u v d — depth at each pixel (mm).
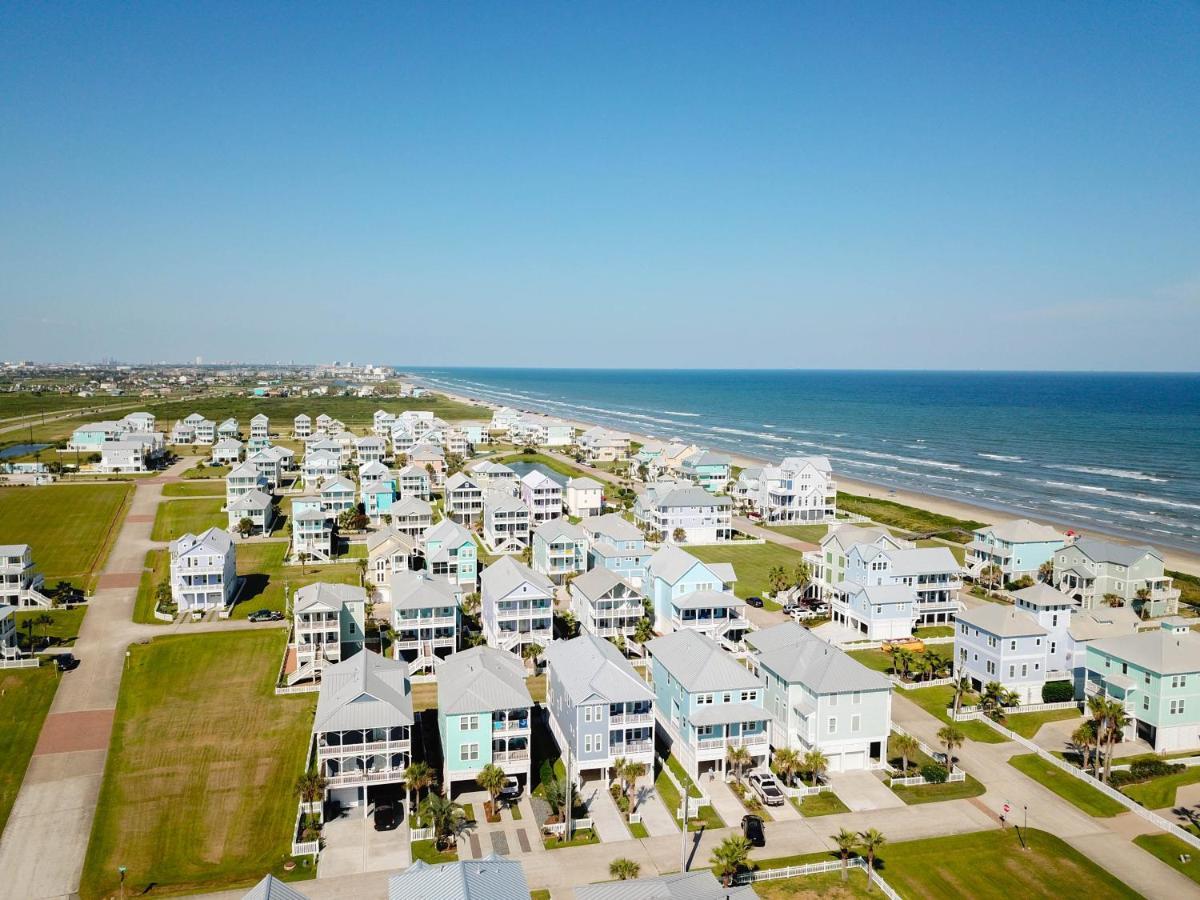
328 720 57281
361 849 53781
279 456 195125
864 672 67500
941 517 167125
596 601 91500
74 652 88312
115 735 69562
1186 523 167375
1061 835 56906
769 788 61875
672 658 70812
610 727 61906
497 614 85875
